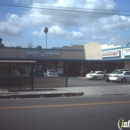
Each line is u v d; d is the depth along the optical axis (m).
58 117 8.40
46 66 42.56
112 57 40.06
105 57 42.28
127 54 36.09
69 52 43.25
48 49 41.78
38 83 20.41
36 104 11.51
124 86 21.33
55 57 42.19
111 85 22.52
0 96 14.81
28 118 8.20
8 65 18.31
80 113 9.17
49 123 7.50
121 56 37.78
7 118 8.20
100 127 7.07
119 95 16.88
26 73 18.59
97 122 7.71
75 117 8.42
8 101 12.79
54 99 13.86
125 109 10.19
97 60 44.03
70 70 44.12
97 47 44.16
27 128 6.89
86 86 21.66
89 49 44.25
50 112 9.32
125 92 18.33
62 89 18.95
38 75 28.91
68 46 44.50
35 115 8.73
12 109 9.98
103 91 18.42
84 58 44.06
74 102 12.33
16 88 18.45
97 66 44.97
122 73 27.28
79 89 19.08
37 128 6.88
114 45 39.84
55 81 21.02
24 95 15.31
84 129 6.82
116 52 38.78
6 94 15.45
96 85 23.20
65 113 9.15
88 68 44.75
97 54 44.12
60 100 13.27
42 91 17.39
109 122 7.72
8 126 7.11
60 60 42.47
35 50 40.88
